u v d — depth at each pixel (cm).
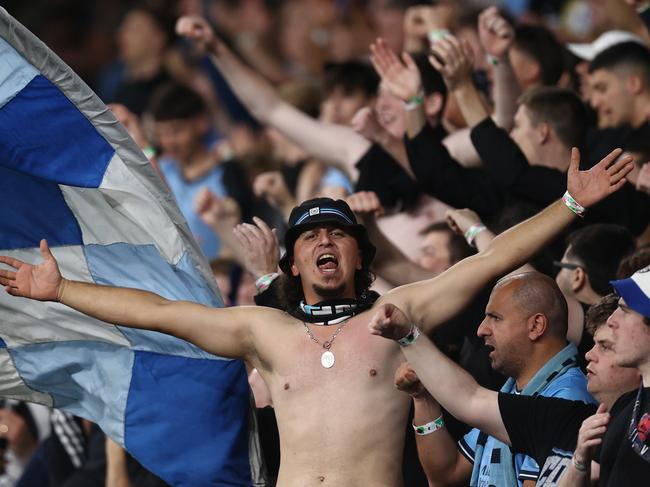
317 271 1772
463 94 2159
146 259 1894
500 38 2302
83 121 1825
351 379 1736
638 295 1538
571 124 2138
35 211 1875
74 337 1911
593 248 1939
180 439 1908
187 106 3083
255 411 1919
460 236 2153
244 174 3070
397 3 3372
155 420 1911
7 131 1820
